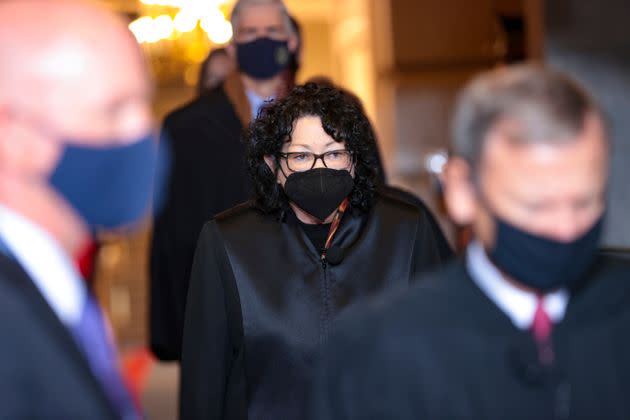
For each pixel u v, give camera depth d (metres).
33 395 2.02
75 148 2.07
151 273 5.96
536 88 2.20
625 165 7.73
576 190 2.18
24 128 2.05
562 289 2.39
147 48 16.78
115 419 2.12
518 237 2.23
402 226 4.16
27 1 2.11
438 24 14.10
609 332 2.38
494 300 2.37
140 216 2.21
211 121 5.80
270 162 4.05
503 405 2.33
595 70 7.80
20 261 2.11
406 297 2.43
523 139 2.16
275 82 5.95
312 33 23.19
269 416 3.95
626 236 7.70
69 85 2.05
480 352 2.34
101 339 2.23
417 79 14.19
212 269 4.07
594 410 2.34
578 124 2.16
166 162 2.47
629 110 7.73
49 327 2.05
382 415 2.38
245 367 4.02
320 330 3.96
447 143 12.86
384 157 15.16
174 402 9.16
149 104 2.23
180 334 5.89
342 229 4.12
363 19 17.39
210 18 16.78
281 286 4.01
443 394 2.35
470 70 14.18
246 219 4.14
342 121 3.95
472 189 2.30
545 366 2.33
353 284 4.03
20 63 2.04
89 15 2.12
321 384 2.47
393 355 2.37
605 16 7.78
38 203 2.10
